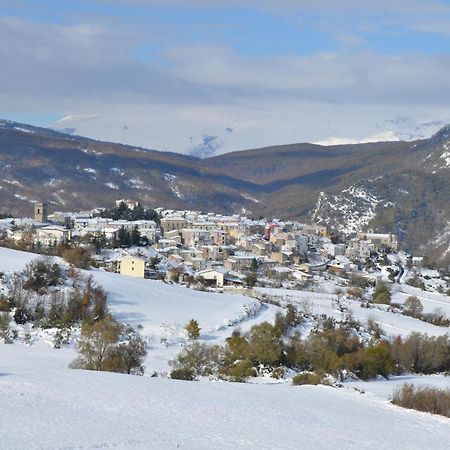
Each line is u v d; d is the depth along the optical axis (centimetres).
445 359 18138
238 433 7569
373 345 17675
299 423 8538
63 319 16575
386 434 8481
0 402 7950
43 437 6550
